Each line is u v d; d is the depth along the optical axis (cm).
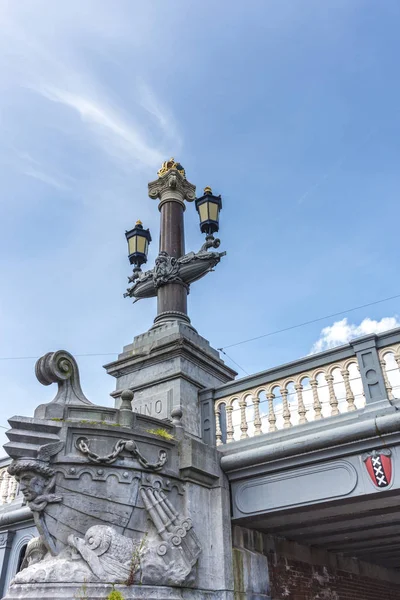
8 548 1022
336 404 736
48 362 711
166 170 1213
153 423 741
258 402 823
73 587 558
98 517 618
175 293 1044
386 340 714
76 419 675
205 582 683
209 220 1042
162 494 677
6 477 1105
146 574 597
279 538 890
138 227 1145
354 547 1019
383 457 660
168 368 913
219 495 754
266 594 778
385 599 1217
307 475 723
